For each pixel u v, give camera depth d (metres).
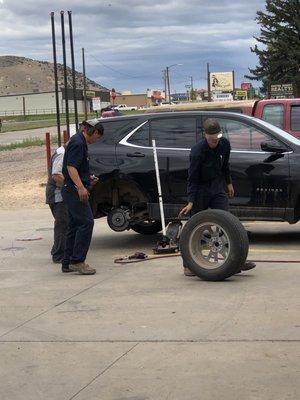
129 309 4.98
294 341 4.07
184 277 6.03
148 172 7.52
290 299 5.04
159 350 4.02
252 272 6.11
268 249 7.29
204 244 5.92
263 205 7.18
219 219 5.70
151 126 7.70
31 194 14.03
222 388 3.41
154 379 3.57
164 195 7.49
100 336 4.36
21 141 32.91
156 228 8.69
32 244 8.42
